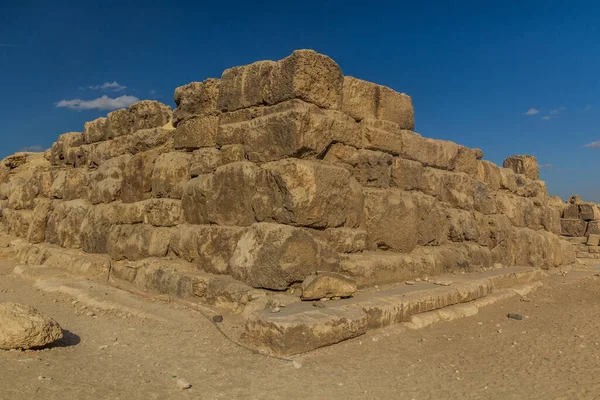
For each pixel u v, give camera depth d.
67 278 7.64
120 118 9.21
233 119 6.77
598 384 3.84
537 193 12.05
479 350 4.82
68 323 5.25
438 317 5.89
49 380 3.40
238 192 6.28
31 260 9.48
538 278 9.23
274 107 6.17
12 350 3.96
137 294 6.57
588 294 8.26
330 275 5.42
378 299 5.49
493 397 3.56
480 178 10.01
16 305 4.16
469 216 8.98
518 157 12.36
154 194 7.80
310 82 6.08
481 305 6.82
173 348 4.45
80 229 9.14
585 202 18.81
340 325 4.68
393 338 5.05
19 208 11.66
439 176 8.47
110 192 8.63
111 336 4.79
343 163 6.55
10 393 3.11
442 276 7.62
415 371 4.10
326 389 3.58
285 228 5.56
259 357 4.21
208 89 7.30
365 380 3.82
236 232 6.18
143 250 7.40
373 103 7.23
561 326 5.89
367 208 6.86
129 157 8.59
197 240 6.70
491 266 9.10
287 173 5.65
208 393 3.42
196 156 7.18
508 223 10.12
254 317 4.58
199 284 6.05
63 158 11.24
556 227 12.34
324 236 6.03
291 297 5.27
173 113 7.91
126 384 3.49
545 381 3.91
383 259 6.51
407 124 7.86
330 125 6.18
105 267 7.96
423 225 7.86
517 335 5.43
